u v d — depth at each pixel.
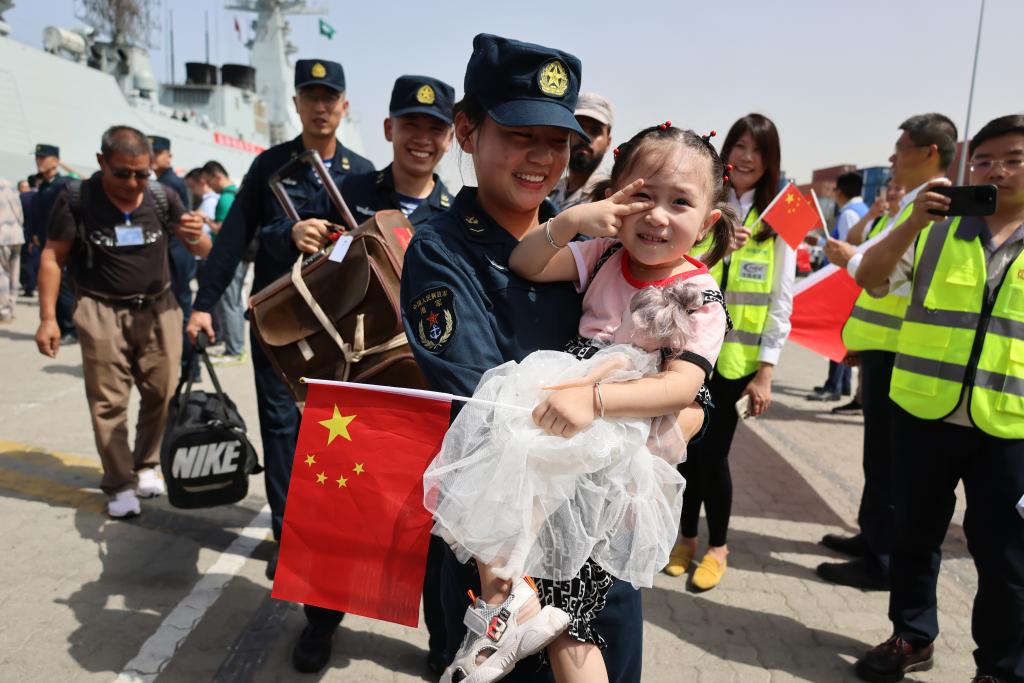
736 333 3.08
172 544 3.43
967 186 2.24
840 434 5.97
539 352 1.34
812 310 4.14
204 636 2.72
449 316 1.35
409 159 2.73
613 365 1.28
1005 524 2.24
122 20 16.00
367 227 2.24
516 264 1.42
